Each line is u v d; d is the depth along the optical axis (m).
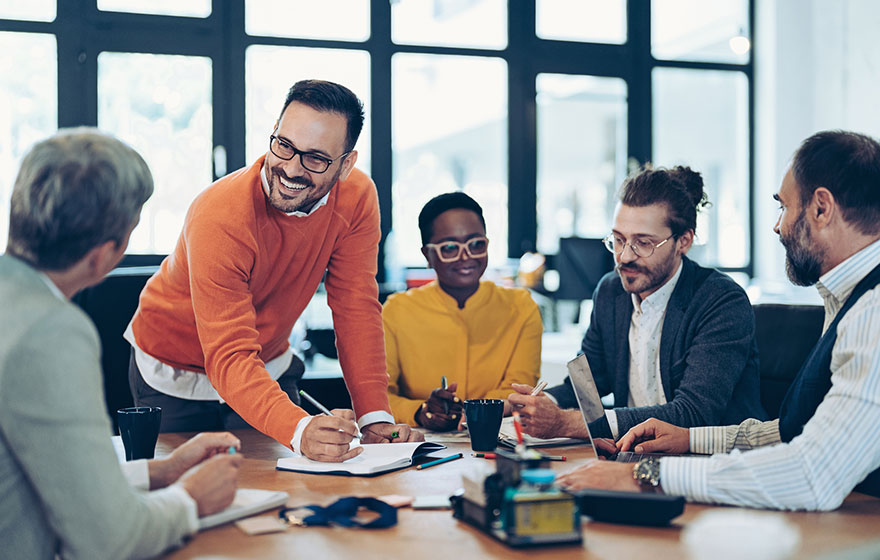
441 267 2.43
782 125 5.70
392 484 1.42
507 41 5.37
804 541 1.08
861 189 1.38
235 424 2.19
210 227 1.76
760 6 5.79
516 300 2.52
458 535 1.11
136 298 2.63
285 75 4.97
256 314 2.00
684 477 1.27
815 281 1.48
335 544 1.08
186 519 1.08
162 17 4.74
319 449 1.55
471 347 2.43
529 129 5.43
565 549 1.05
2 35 4.52
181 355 2.12
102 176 1.04
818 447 1.24
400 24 5.15
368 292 2.08
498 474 1.11
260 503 1.24
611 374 2.25
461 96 5.32
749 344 2.01
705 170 5.81
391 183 5.16
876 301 1.30
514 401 1.85
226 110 4.86
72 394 0.98
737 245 5.87
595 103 5.59
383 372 2.04
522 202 5.44
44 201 1.02
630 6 5.60
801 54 5.70
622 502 1.16
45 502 0.98
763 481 1.24
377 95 5.11
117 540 0.98
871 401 1.23
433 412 2.04
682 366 2.04
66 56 4.59
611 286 2.26
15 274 1.02
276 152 1.75
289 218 1.89
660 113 5.69
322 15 5.02
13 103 4.54
